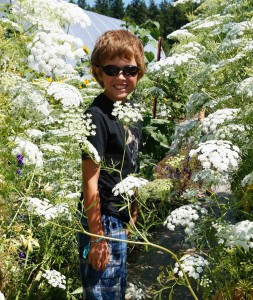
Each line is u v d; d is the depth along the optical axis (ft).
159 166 6.19
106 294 3.94
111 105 3.96
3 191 3.83
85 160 3.72
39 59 3.71
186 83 5.89
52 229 4.84
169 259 6.05
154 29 10.05
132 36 4.08
